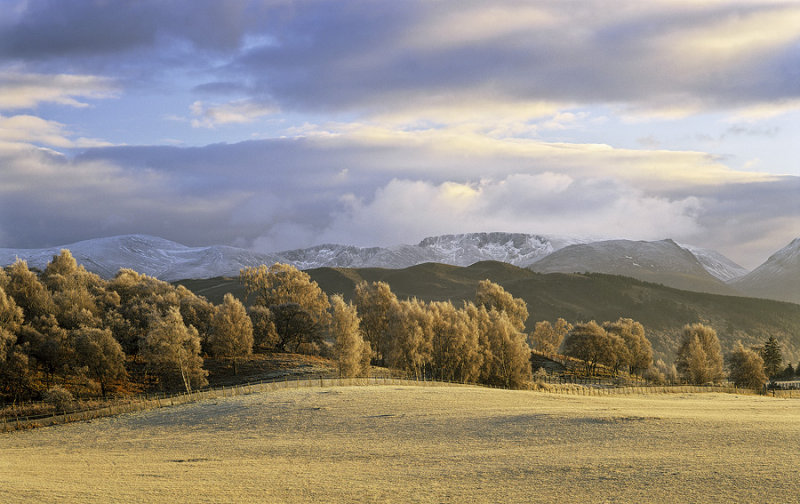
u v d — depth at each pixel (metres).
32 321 112.81
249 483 28.14
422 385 82.75
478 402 56.97
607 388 103.06
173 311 105.81
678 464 28.50
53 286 140.38
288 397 62.88
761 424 39.88
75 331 101.38
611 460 30.09
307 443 40.44
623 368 175.50
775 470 26.53
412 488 26.47
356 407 54.62
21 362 95.69
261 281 169.75
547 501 23.62
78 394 95.62
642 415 44.06
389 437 41.03
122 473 31.48
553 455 32.28
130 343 115.69
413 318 105.88
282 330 143.88
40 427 59.06
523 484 26.41
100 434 52.03
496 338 106.06
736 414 48.41
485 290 168.12
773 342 192.12
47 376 100.94
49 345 101.56
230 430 48.28
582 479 26.69
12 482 28.45
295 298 165.25
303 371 109.94
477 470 29.53
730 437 35.06
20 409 75.62
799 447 31.80
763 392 101.44
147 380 106.56
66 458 39.09
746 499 22.72
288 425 48.31
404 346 102.56
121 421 58.41
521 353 104.62
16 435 55.00
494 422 44.38
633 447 33.44
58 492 25.91
